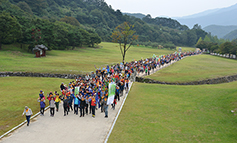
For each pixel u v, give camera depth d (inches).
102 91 734.5
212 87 1055.0
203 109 722.8
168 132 546.0
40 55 2317.9
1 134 535.2
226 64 2807.6
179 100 857.5
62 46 3555.6
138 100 864.9
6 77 1322.6
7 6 4372.5
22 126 586.2
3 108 725.9
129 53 4259.4
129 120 633.0
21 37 2647.6
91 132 548.7
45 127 579.5
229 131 542.0
